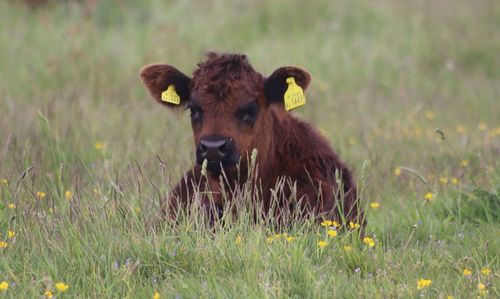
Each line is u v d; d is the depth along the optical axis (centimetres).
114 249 1695
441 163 2614
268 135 1938
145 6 4731
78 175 2203
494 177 2348
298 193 1911
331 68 4084
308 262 1658
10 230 1798
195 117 1928
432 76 4147
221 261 1661
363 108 3538
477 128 3216
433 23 4656
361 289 1584
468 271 1653
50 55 3962
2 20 4328
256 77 1931
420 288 1556
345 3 4788
